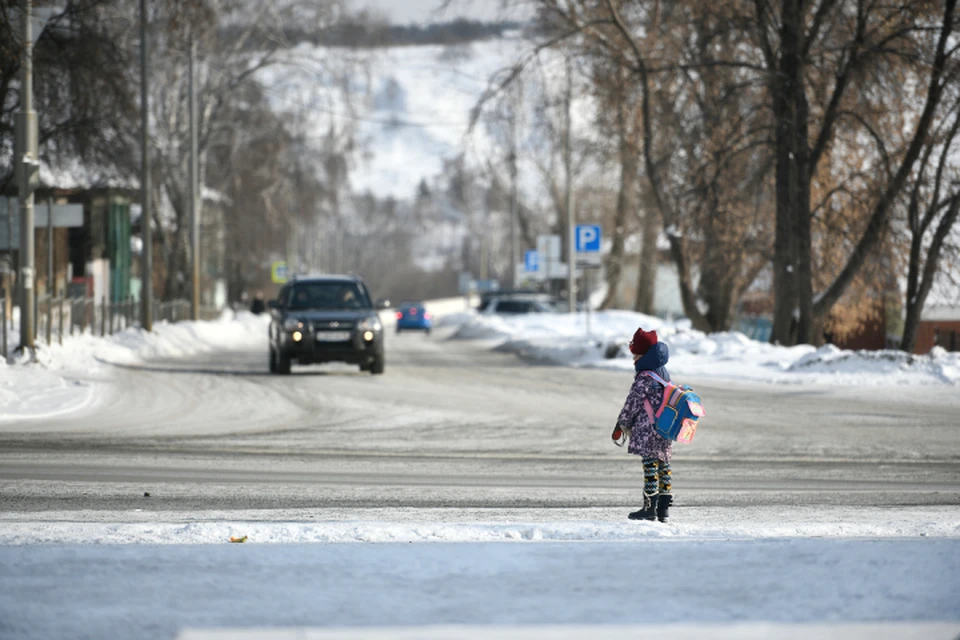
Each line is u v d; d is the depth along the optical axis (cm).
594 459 5191
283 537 2931
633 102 12450
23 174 8744
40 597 2105
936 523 3262
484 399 8038
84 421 6500
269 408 7338
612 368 11150
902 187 10919
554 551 2589
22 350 9012
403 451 5416
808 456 5309
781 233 11388
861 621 1959
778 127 11131
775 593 2153
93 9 11075
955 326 16225
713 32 11444
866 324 16438
